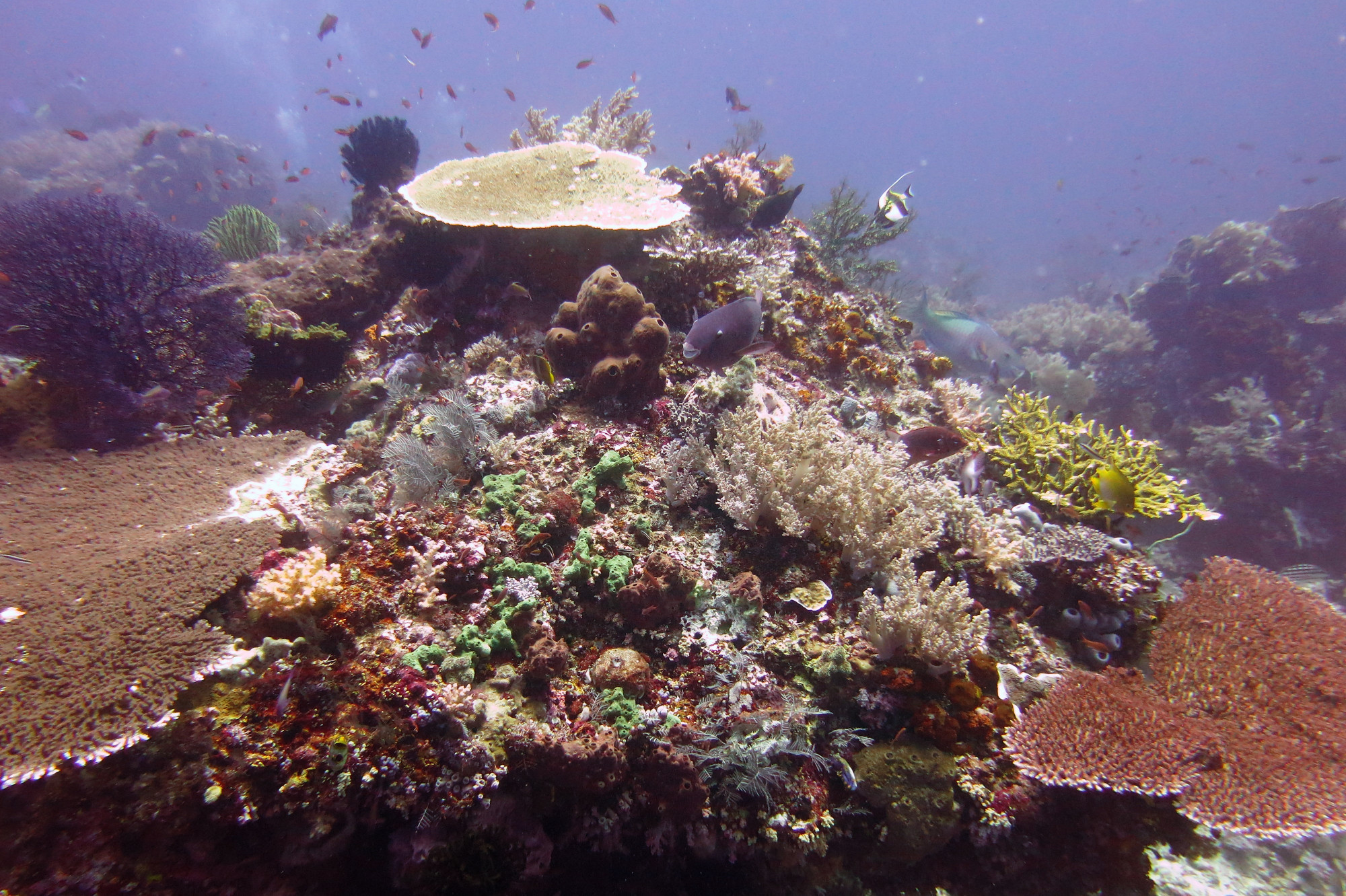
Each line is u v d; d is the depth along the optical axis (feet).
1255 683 13.74
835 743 11.84
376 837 10.13
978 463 16.11
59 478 14.21
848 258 40.78
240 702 9.50
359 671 10.14
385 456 15.29
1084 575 15.52
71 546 12.07
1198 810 10.75
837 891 11.65
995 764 11.82
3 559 11.44
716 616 12.69
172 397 16.28
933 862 12.17
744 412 15.62
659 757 10.37
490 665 11.32
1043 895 11.99
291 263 22.66
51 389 15.33
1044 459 19.88
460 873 10.07
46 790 8.30
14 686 8.68
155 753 8.80
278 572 10.79
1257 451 39.96
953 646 12.25
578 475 15.19
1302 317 47.55
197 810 8.89
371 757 9.52
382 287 22.67
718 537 14.30
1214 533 39.50
